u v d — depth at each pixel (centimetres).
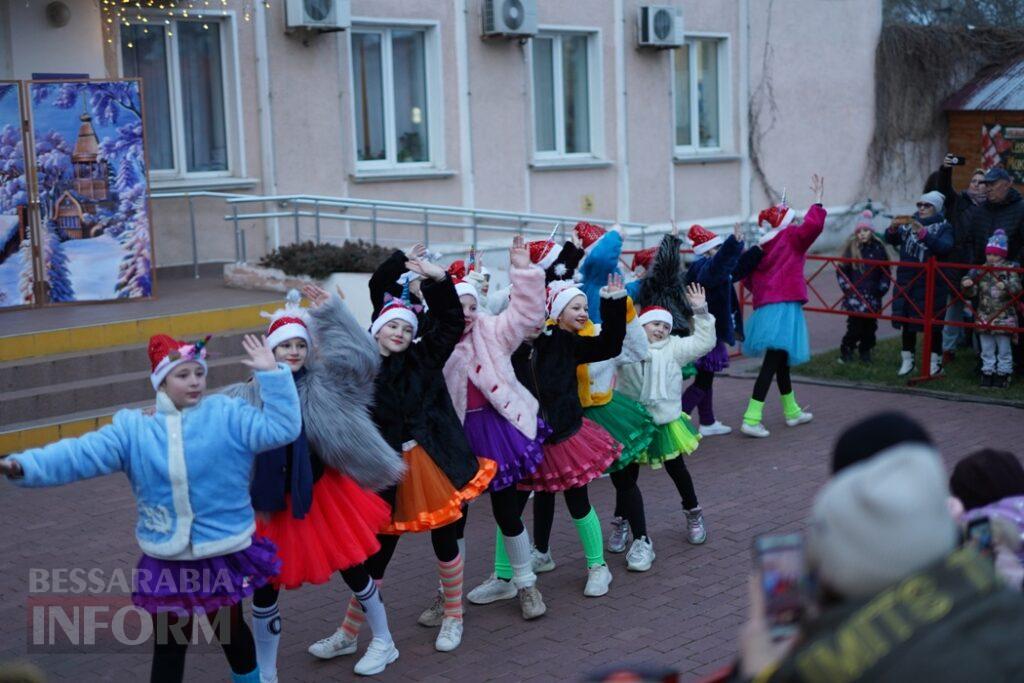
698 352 627
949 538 203
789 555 220
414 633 545
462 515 561
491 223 1543
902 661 188
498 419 535
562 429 557
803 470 792
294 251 1170
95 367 942
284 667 510
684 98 1778
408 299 592
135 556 653
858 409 967
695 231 842
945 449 822
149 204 1094
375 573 521
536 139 1608
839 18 1958
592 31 1617
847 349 1140
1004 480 340
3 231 1044
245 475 418
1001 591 199
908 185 2116
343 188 1405
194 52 1307
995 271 975
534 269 522
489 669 499
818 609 208
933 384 1031
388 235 1448
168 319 1009
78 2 1189
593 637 529
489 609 571
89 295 1082
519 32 1497
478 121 1516
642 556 610
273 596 466
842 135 1992
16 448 841
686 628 535
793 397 914
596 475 561
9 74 1159
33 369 907
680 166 1756
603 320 554
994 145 2084
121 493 775
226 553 414
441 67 1473
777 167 1894
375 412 491
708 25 1764
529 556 552
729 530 673
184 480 405
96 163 1070
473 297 535
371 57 1436
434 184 1483
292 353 458
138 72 1270
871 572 198
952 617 192
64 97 1052
